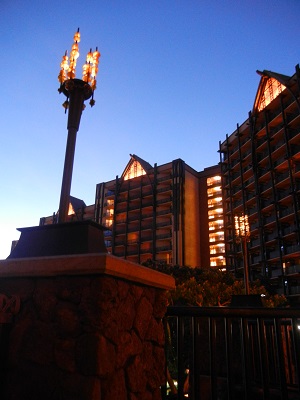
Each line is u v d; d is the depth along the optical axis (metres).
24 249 2.29
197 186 63.22
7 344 1.95
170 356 9.27
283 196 45.56
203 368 4.31
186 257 55.06
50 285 1.97
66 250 2.14
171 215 59.38
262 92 53.16
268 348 3.81
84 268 1.83
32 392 1.80
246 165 56.19
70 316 1.84
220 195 60.25
